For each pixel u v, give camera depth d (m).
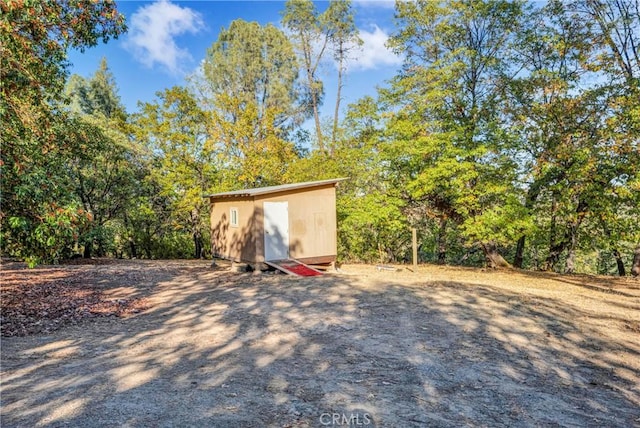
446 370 4.92
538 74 14.66
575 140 14.20
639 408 4.02
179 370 4.80
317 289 10.42
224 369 4.85
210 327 6.90
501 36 15.68
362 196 18.02
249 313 7.91
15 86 6.89
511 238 14.65
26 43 6.74
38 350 5.62
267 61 29.77
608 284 12.41
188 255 24.55
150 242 23.53
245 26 29.44
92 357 5.32
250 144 21.81
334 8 25.94
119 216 22.47
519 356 5.54
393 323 7.17
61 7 7.61
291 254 13.80
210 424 3.37
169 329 6.78
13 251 6.95
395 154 15.45
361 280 11.90
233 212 14.60
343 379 4.55
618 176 12.95
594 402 4.13
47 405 3.76
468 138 14.87
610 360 5.50
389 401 3.95
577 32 14.92
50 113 10.70
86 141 15.35
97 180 19.80
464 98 16.09
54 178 7.07
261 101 30.48
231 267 14.91
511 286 11.45
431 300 9.13
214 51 30.62
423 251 24.48
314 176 19.62
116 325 7.06
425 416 3.61
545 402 4.06
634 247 15.95
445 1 15.50
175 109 21.34
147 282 11.70
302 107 30.28
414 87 15.73
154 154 22.05
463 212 15.28
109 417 3.49
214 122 21.52
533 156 15.41
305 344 5.93
